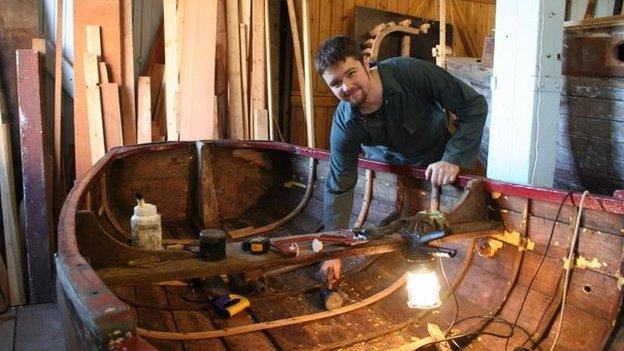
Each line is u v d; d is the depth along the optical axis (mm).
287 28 4988
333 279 2229
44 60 3578
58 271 1220
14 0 3588
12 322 3143
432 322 1994
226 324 2023
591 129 2988
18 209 3572
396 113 2232
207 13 4137
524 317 1832
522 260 1918
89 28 3820
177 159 3322
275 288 2357
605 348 1537
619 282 1585
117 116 3885
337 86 2014
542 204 1835
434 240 1701
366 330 1981
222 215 3459
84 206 1977
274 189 3609
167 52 4133
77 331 1027
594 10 4988
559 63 2680
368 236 1739
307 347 1852
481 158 3945
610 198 1594
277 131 4750
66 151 4062
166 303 2123
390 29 5059
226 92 4410
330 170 2393
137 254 1498
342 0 5191
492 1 6098
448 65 3893
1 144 3375
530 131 2691
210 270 1497
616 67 2734
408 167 2393
